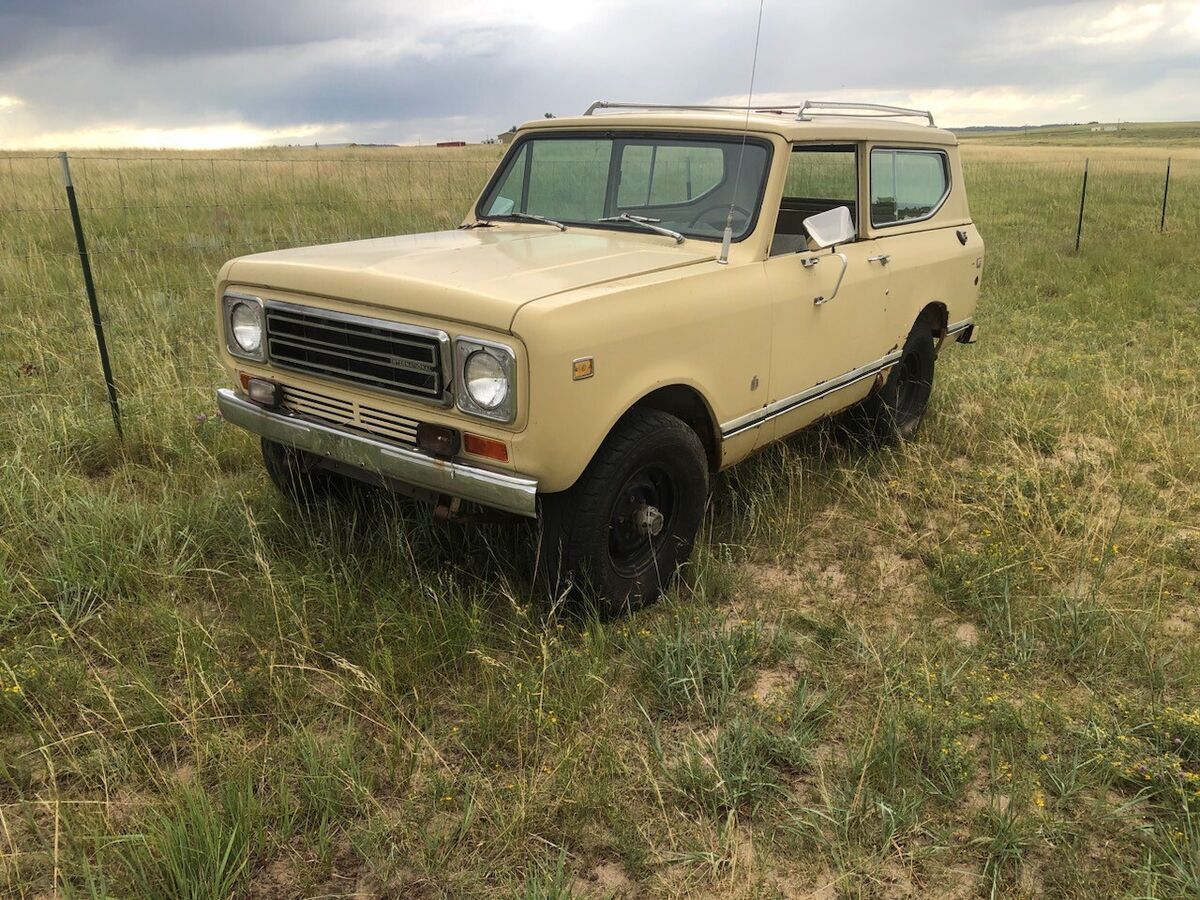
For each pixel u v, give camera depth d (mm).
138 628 3314
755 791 2660
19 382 5648
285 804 2461
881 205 4918
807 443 5312
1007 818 2553
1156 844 2533
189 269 9289
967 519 4609
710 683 3180
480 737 2832
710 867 2428
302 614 3348
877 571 4078
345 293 3262
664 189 4160
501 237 4066
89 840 2375
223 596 3604
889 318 4922
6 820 2486
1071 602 3617
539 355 2873
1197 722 2924
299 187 15938
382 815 2484
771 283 3898
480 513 3471
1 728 2816
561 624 3428
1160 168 30891
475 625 3238
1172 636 3576
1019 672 3346
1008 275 11359
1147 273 11422
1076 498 4734
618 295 3152
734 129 4016
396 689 3043
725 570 3910
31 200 12758
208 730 2805
